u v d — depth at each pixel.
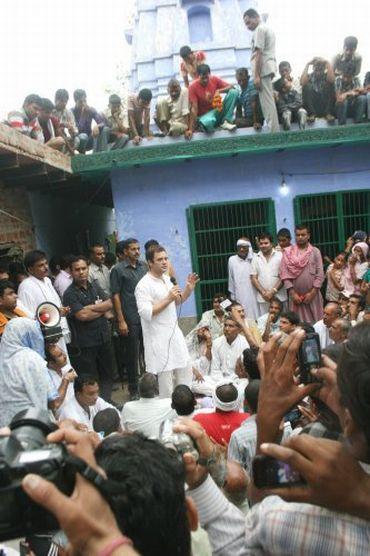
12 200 7.77
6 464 0.92
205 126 8.34
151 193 8.79
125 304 6.41
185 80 9.30
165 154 8.18
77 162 8.09
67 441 1.10
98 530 0.89
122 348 7.32
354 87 8.92
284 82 8.52
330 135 8.34
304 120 8.48
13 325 3.89
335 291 7.77
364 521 1.05
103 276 7.86
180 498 1.10
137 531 1.00
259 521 1.15
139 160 8.13
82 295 6.08
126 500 1.00
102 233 14.90
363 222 9.14
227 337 6.00
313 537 1.06
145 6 15.59
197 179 8.80
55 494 0.87
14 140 5.64
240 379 5.29
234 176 8.85
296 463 1.01
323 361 1.38
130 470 1.06
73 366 6.18
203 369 6.22
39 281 5.71
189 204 8.84
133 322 6.41
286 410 1.35
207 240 8.99
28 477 0.87
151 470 1.07
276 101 8.53
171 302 5.39
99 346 6.18
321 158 8.93
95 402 4.52
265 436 1.34
